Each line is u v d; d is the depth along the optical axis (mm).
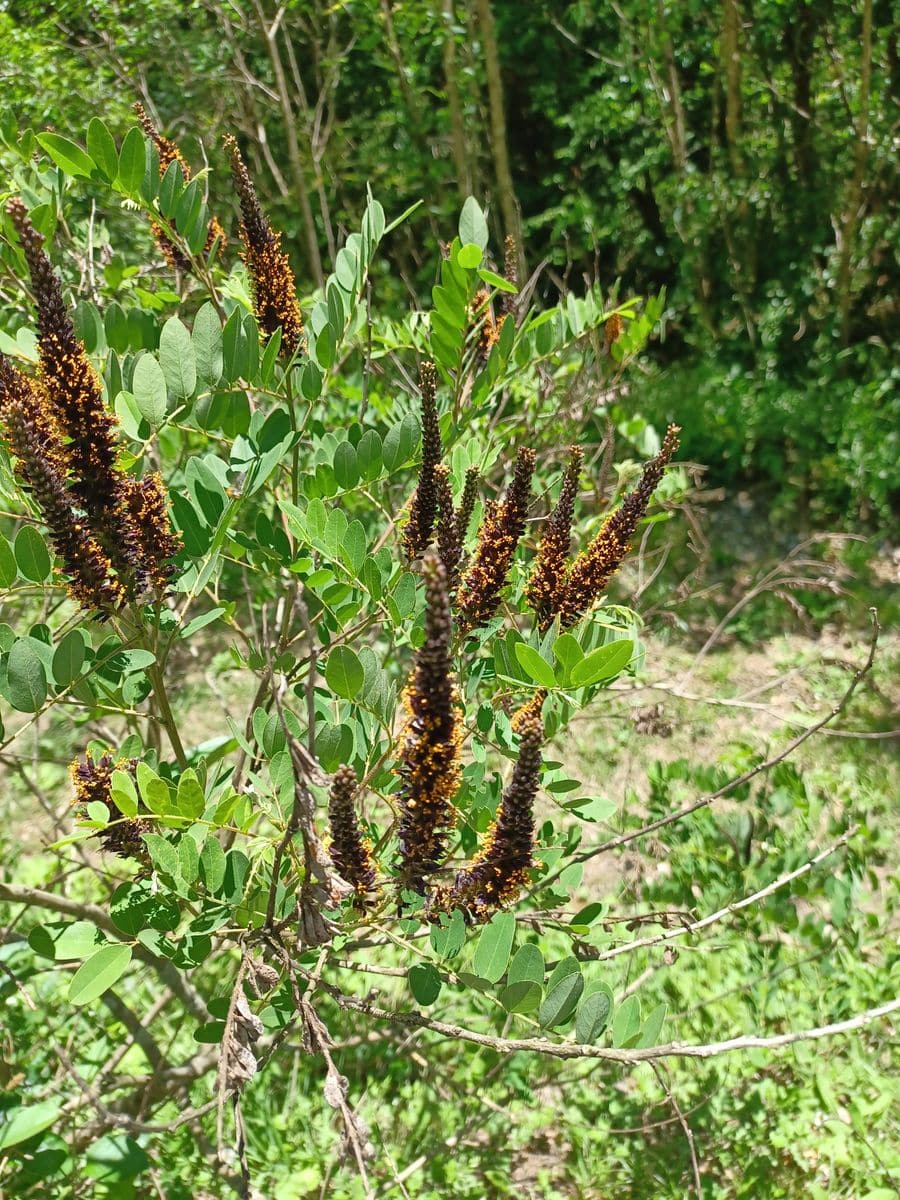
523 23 3080
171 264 671
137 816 489
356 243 691
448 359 676
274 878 484
